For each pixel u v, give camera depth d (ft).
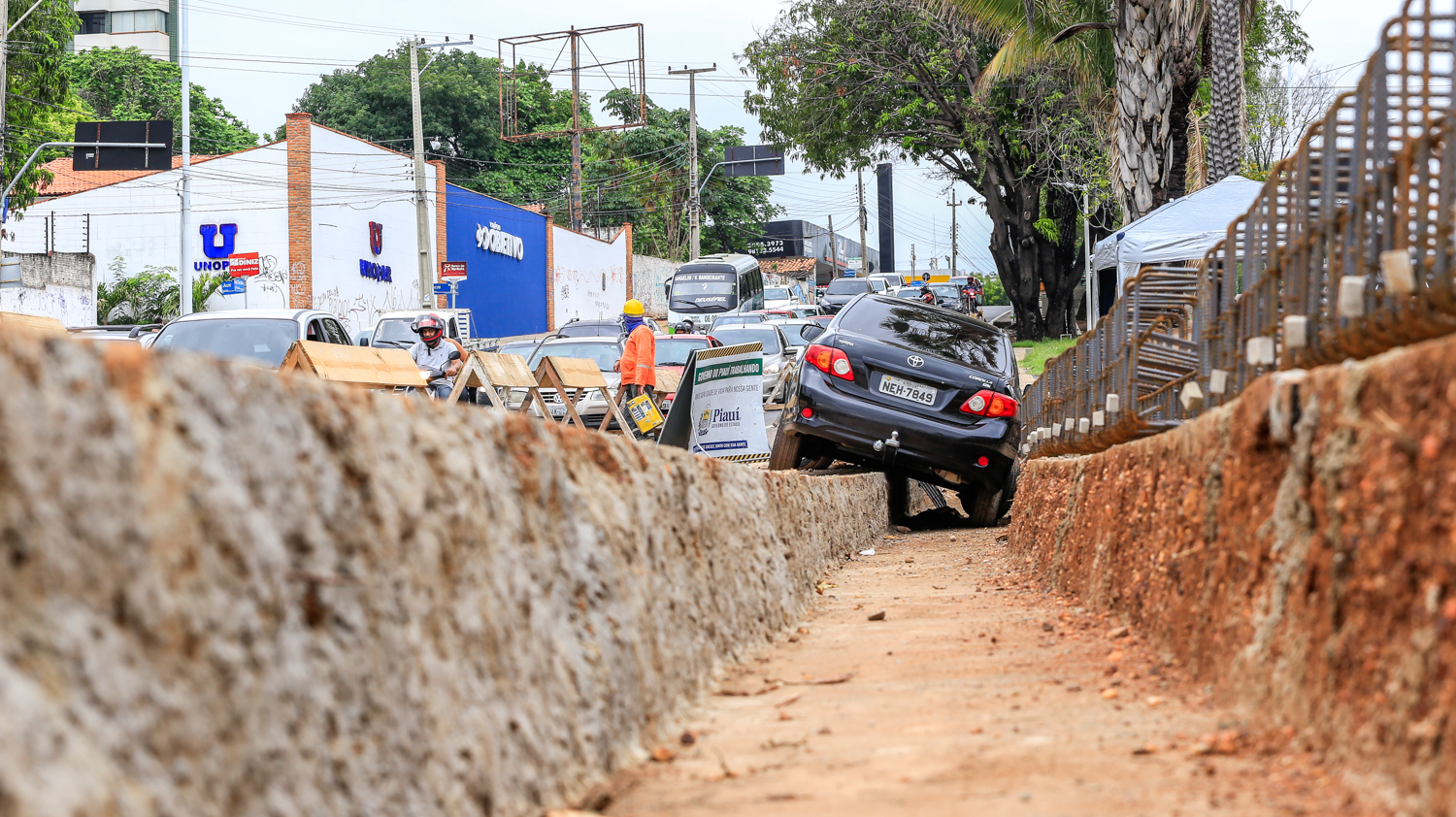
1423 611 18.98
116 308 310.45
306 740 15.88
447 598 20.88
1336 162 30.45
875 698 34.04
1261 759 23.53
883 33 307.99
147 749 12.85
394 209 380.99
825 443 96.94
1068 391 75.97
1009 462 89.51
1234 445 30.50
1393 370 20.81
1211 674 30.09
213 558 14.67
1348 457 22.30
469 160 629.51
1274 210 35.99
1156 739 26.20
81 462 12.74
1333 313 30.07
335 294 349.61
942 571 72.23
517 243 456.04
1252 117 247.91
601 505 29.96
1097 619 45.21
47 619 12.04
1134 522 42.93
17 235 337.72
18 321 75.00
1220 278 45.19
